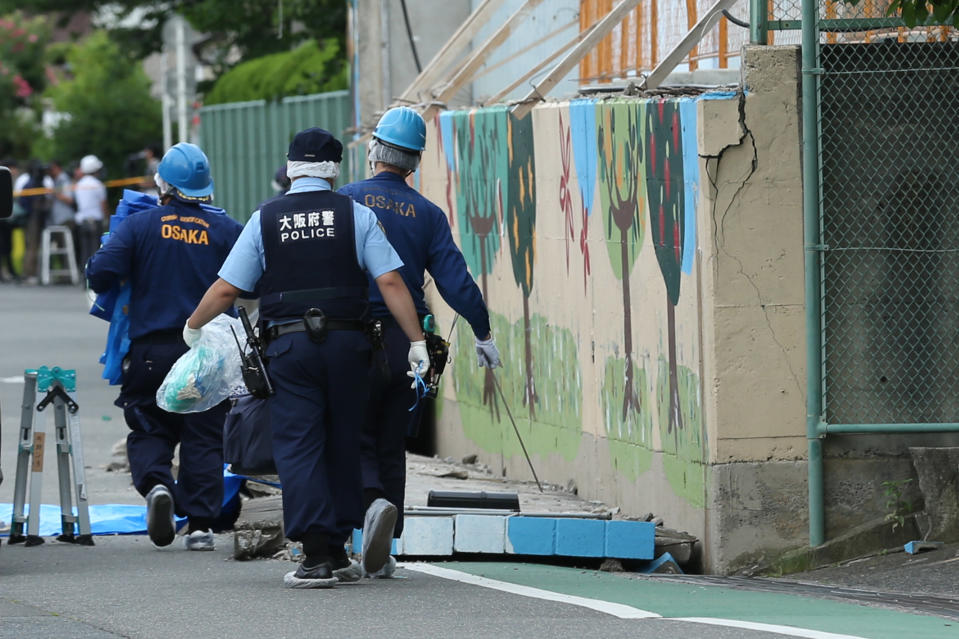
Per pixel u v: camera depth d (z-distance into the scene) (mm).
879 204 27891
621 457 31562
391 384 24359
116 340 28422
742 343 27312
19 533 29781
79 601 23047
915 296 28016
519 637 20062
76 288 101875
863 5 28328
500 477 37938
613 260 31594
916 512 27859
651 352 29875
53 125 131375
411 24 55719
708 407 27500
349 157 63562
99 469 40156
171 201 28484
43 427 30141
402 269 24344
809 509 27578
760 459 27500
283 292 23297
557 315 34906
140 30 96375
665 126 28719
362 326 23453
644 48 36344
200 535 28688
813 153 27266
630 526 27781
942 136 27969
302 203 23406
